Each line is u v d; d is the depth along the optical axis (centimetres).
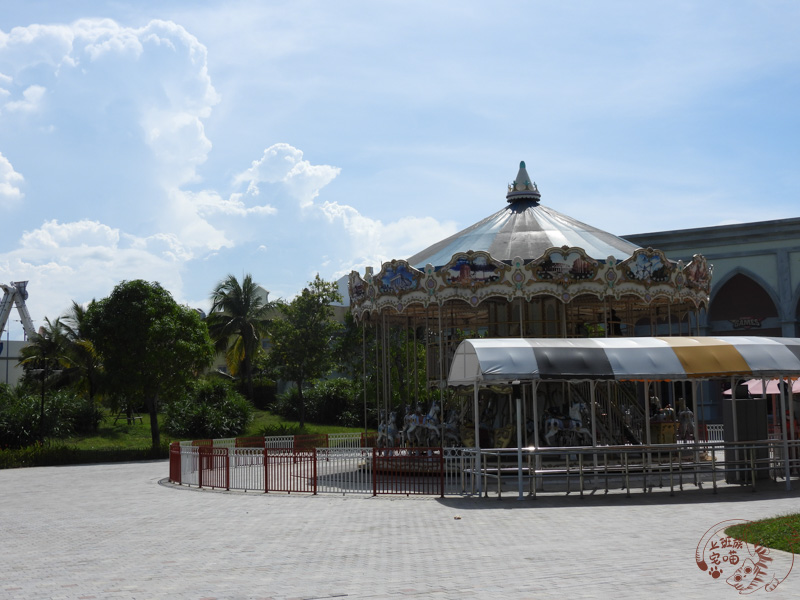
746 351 2016
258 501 2017
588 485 2070
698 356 1992
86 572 1117
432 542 1298
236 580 1027
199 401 5372
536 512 1639
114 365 4338
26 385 5331
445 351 3081
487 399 2686
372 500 1950
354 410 5847
